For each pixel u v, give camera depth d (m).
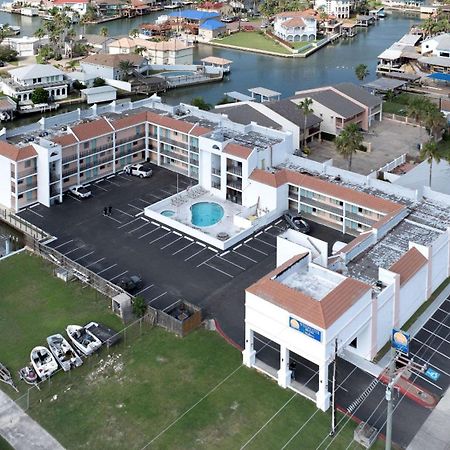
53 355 83.50
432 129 163.00
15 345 86.06
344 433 71.56
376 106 177.75
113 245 110.38
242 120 157.38
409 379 79.38
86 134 129.50
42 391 78.12
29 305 94.44
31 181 122.62
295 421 73.31
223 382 79.31
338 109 165.38
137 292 97.25
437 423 72.94
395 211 105.75
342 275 82.44
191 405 75.81
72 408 75.56
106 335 87.00
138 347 85.62
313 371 80.81
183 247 109.81
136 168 136.25
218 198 126.75
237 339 87.19
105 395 77.50
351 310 76.31
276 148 125.69
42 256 106.75
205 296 96.44
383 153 159.12
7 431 72.25
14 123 193.75
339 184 118.56
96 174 134.88
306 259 84.69
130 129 137.88
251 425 72.81
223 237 111.44
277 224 117.50
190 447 70.00
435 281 97.00
